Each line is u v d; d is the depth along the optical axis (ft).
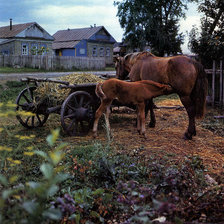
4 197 5.05
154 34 106.32
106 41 155.94
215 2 37.09
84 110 19.85
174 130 22.07
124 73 24.91
